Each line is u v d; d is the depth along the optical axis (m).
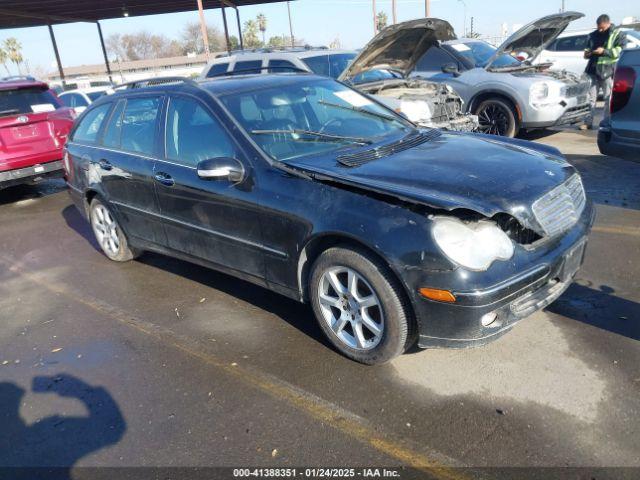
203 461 2.58
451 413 2.73
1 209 8.11
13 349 3.85
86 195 5.25
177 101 4.13
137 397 3.13
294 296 3.51
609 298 3.71
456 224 2.70
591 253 4.45
